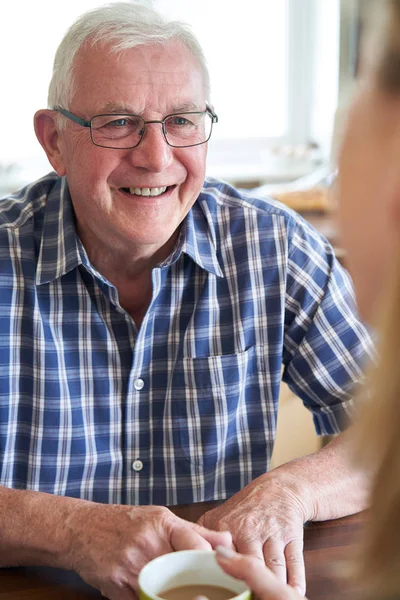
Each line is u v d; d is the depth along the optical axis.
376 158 0.51
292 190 3.49
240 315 1.67
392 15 0.49
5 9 3.87
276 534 1.21
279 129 4.44
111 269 1.60
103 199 1.50
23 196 1.70
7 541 1.18
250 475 1.68
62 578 1.15
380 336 0.50
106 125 1.47
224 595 0.88
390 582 0.54
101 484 1.62
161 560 0.89
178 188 1.54
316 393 1.74
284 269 1.69
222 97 4.34
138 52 1.46
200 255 1.64
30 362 1.58
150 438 1.63
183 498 1.64
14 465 1.60
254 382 1.69
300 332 1.71
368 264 0.53
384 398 0.50
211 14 4.21
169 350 1.64
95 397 1.60
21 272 1.58
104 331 1.60
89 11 1.50
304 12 4.28
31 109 4.02
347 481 1.35
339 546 1.22
